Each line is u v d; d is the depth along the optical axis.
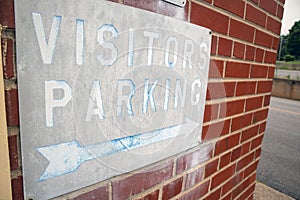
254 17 0.98
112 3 0.48
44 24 0.40
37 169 0.43
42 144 0.43
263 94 1.22
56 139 0.45
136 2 0.53
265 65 1.17
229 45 0.87
